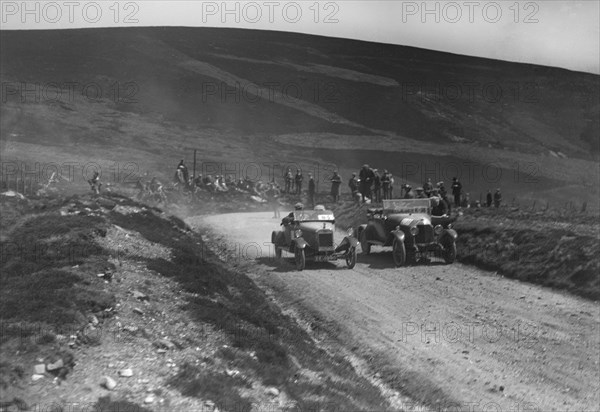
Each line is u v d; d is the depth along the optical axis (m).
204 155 101.31
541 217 27.47
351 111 141.38
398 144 124.75
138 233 20.02
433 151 122.94
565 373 13.09
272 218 40.25
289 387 10.23
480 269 22.73
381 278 21.42
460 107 151.12
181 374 9.57
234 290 16.91
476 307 17.83
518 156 126.88
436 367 13.48
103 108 121.75
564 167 123.12
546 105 156.88
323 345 14.95
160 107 128.75
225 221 38.19
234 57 160.88
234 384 9.73
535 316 16.92
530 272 21.03
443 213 25.02
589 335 15.33
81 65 144.25
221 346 11.46
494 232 24.62
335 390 10.84
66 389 8.72
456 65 176.62
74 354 9.82
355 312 17.52
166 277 15.36
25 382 8.76
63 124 105.00
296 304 18.48
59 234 17.47
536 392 12.18
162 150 99.62
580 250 20.73
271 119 130.62
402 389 12.49
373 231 25.33
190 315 12.72
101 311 11.68
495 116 150.88
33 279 12.81
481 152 125.38
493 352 14.31
